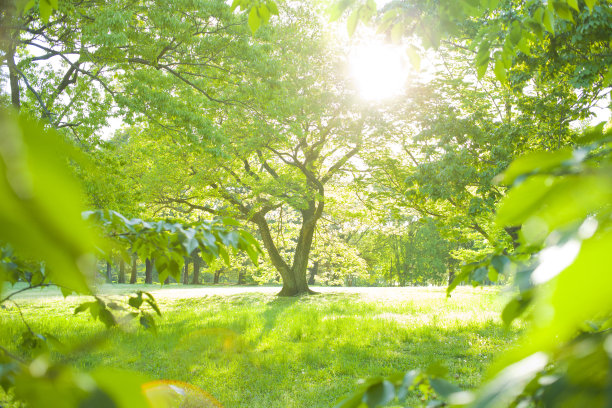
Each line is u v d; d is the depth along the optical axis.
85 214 1.94
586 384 0.38
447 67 17.83
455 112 15.66
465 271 1.67
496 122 14.75
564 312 0.29
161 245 2.03
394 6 1.98
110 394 0.34
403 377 0.96
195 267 53.78
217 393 7.10
